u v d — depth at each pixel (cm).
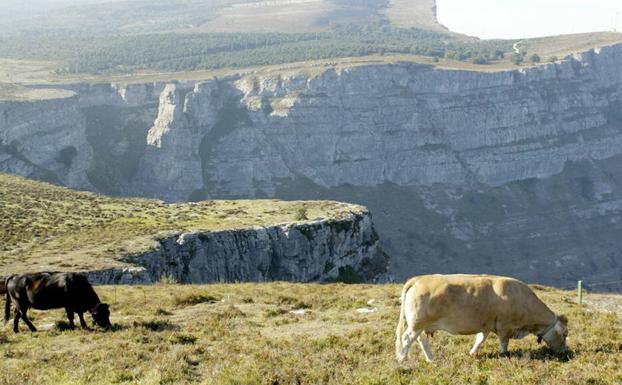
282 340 2308
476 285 1839
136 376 1916
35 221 8506
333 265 10938
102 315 2517
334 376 1839
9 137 19538
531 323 1884
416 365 1855
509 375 1756
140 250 7375
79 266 6194
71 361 2066
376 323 2598
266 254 9650
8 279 2500
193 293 3603
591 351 1961
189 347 2223
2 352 2208
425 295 1830
